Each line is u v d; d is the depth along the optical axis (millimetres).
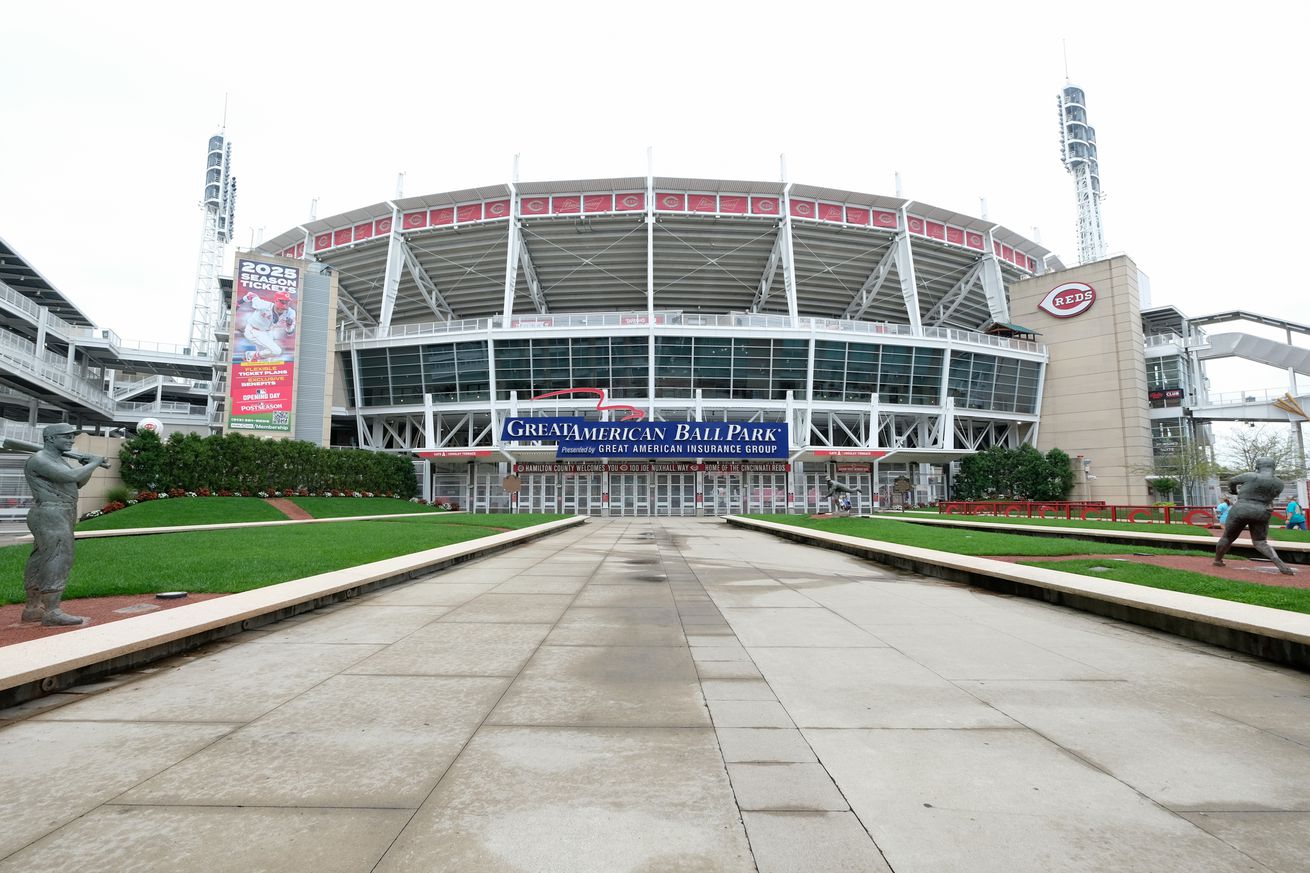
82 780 3744
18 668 5191
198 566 12117
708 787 3684
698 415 47812
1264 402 53844
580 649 7051
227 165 91562
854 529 25062
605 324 47688
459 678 5926
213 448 34281
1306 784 3756
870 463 51531
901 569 14914
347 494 42375
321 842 3076
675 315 48125
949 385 51219
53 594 7469
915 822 3293
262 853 2977
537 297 56438
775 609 9586
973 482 50344
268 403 43000
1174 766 4004
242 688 5605
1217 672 6191
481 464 51094
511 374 48625
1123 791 3658
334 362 48969
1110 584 9805
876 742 4375
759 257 53781
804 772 3893
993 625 8422
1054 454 51562
